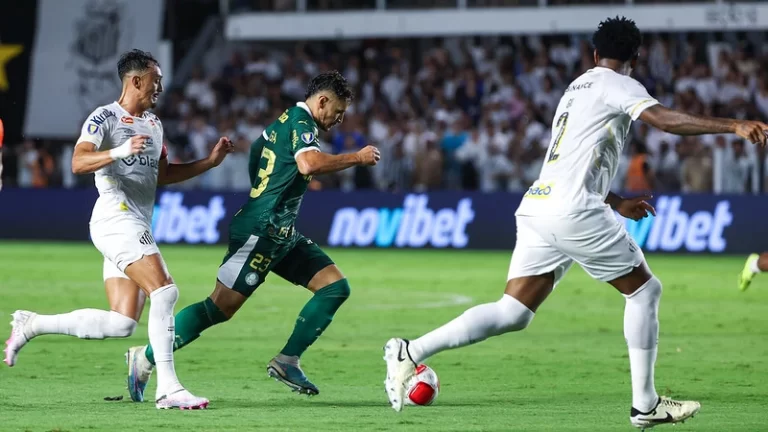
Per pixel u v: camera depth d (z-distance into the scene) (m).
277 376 26.23
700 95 91.00
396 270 67.88
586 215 21.88
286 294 54.28
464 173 86.06
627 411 24.77
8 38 95.50
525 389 28.12
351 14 100.00
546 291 23.06
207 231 87.44
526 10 96.88
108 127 24.95
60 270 65.12
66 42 95.69
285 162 25.72
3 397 26.17
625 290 22.31
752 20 91.62
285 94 97.81
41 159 92.25
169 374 24.45
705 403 26.09
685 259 76.62
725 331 41.41
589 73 22.56
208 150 91.81
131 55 25.47
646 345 22.09
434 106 94.62
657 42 94.56
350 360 33.25
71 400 25.80
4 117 95.31
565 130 22.30
